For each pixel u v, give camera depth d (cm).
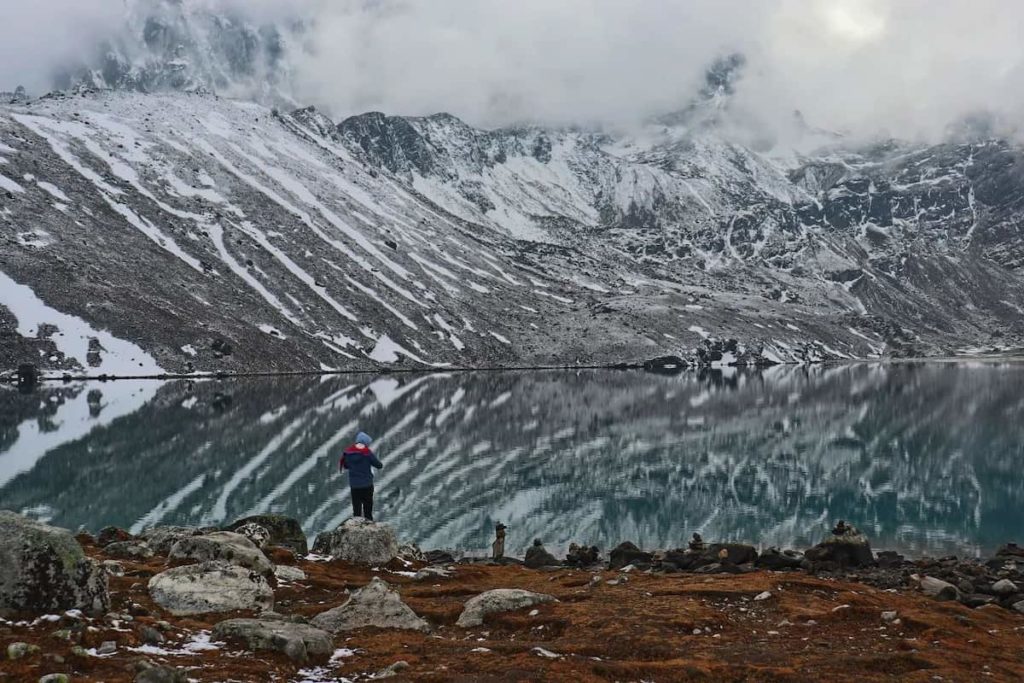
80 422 9825
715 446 8369
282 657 1377
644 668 1369
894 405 12800
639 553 3303
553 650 1496
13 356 16550
